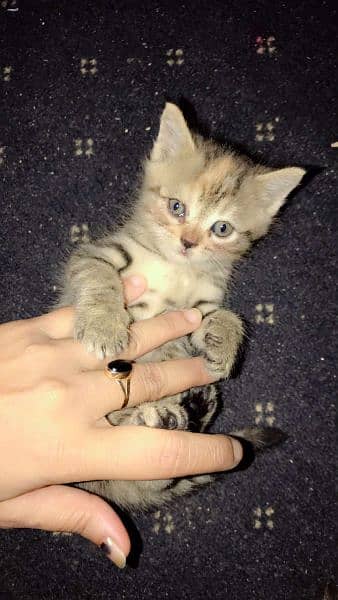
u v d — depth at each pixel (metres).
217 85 0.27
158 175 0.28
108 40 0.28
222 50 0.27
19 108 0.29
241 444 0.22
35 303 0.28
